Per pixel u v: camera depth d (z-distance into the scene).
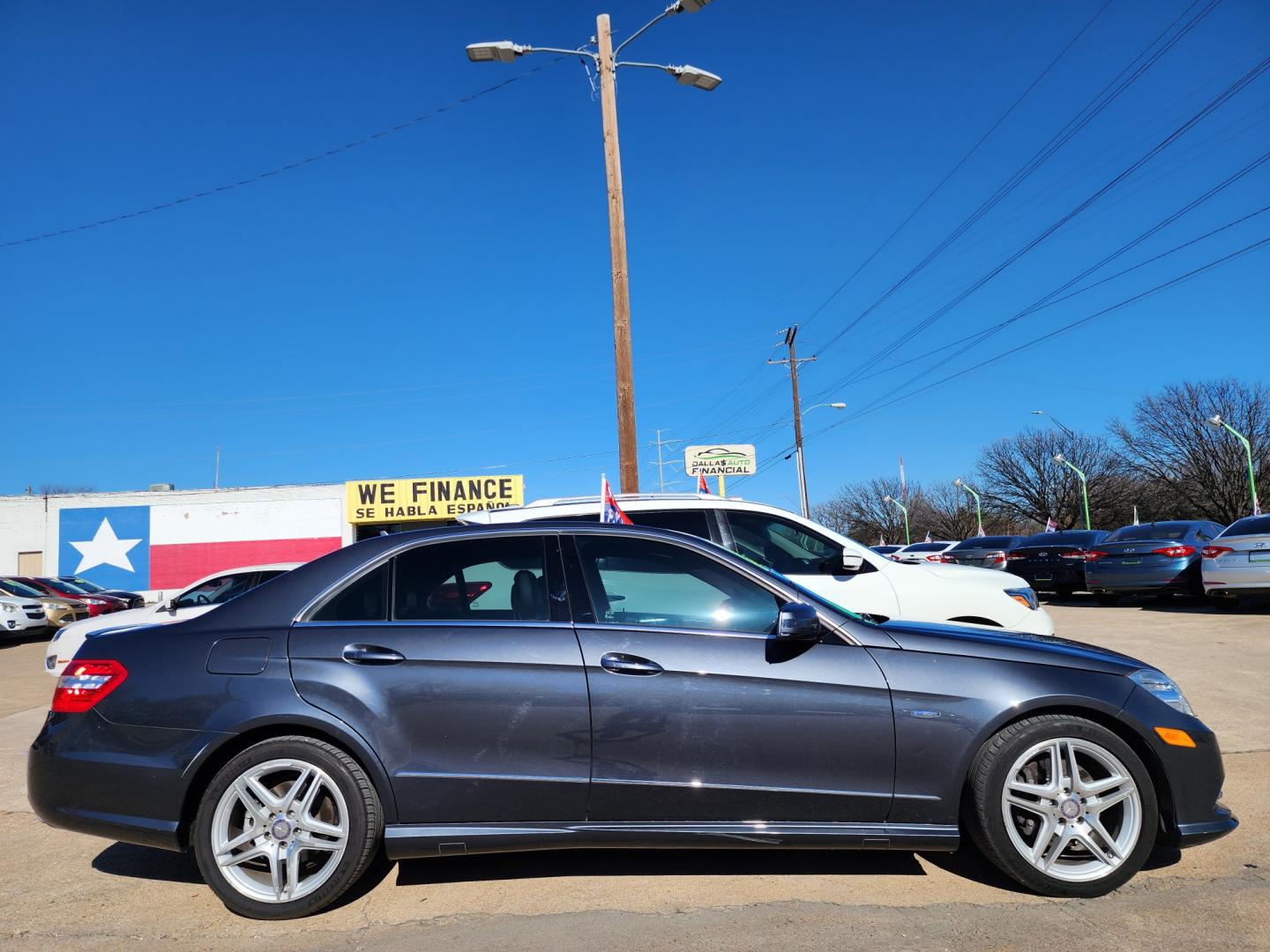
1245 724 6.24
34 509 34.41
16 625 17.62
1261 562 11.95
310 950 3.11
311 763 3.38
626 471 11.97
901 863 3.80
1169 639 10.41
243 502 34.50
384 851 3.78
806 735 3.43
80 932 3.31
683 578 3.71
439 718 3.41
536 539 3.77
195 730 3.39
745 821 3.43
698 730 3.43
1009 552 17.70
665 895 3.51
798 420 38.62
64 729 3.50
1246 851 3.87
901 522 74.94
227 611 3.66
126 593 22.98
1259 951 2.93
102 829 3.41
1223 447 44.91
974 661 3.54
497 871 3.81
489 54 12.46
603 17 12.41
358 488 33.97
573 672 3.46
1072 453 57.75
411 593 3.66
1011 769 3.42
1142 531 15.26
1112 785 3.42
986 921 3.21
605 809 3.43
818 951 2.99
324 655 3.48
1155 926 3.14
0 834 4.60
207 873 3.36
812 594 3.71
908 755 3.43
